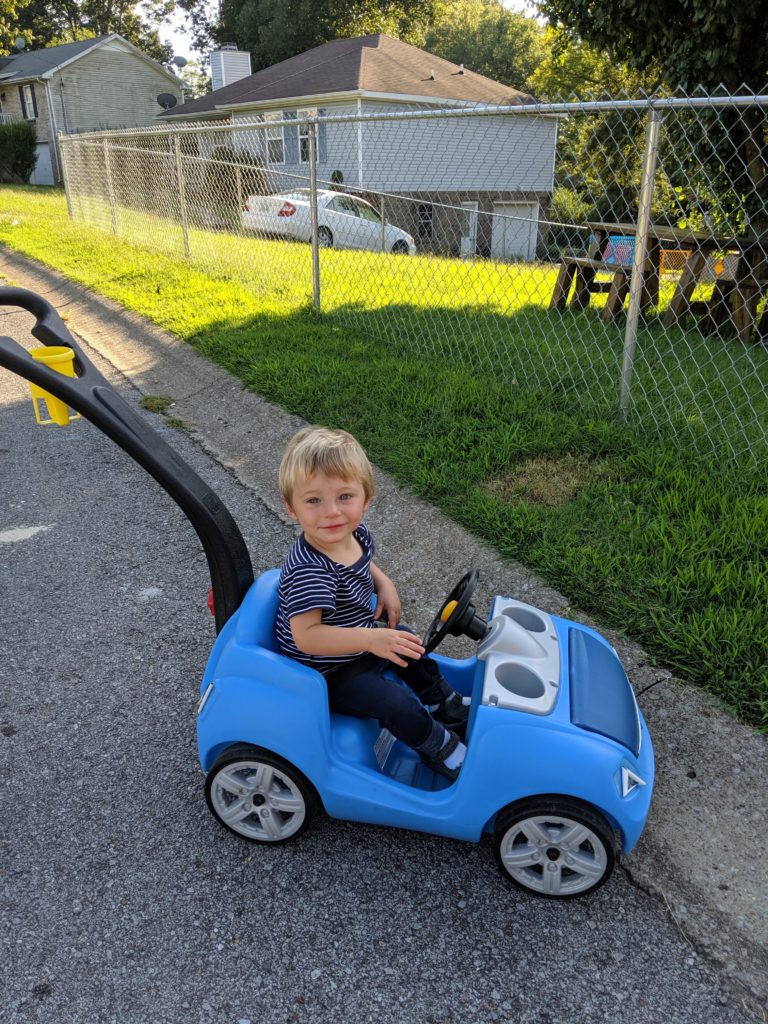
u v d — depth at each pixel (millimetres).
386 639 1277
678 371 3529
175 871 1343
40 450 3166
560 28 5727
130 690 1779
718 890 1291
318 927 1242
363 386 3281
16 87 20297
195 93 33719
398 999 1136
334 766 1300
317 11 22062
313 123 3965
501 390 3129
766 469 2445
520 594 2000
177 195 6617
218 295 5160
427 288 5371
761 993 1143
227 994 1143
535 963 1187
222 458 3006
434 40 30328
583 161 4117
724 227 5184
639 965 1184
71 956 1197
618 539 2125
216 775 1354
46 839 1402
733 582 1881
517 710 1228
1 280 6293
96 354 4375
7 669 1854
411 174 12125
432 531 2309
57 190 14938
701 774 1493
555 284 5133
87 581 2221
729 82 4691
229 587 1453
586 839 1216
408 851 1386
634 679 1707
